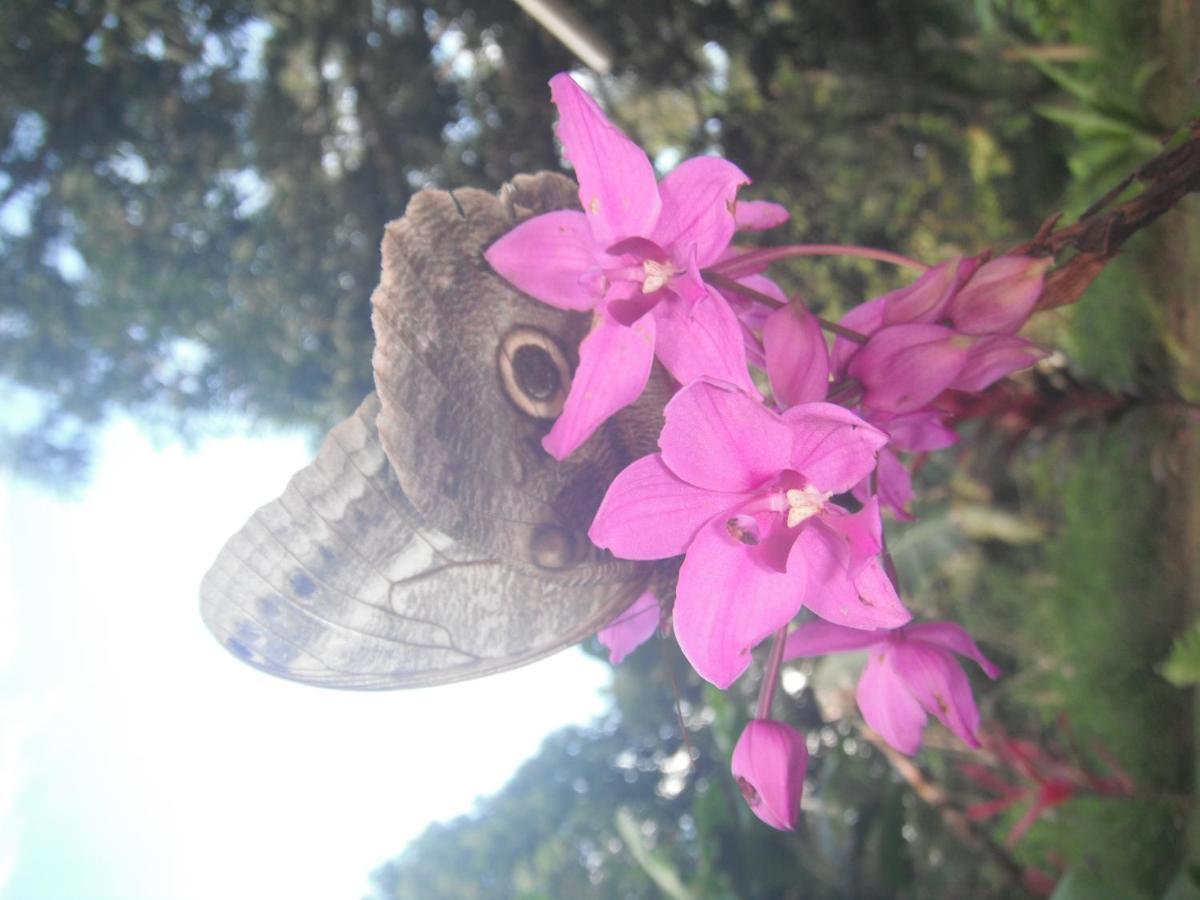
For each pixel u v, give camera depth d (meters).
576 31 0.56
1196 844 0.43
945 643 0.16
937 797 0.46
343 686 0.15
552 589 0.15
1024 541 0.56
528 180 0.15
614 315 0.14
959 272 0.14
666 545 0.14
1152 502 0.46
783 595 0.14
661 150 0.79
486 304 0.15
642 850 0.64
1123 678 0.48
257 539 0.15
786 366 0.13
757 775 0.14
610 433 0.16
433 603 0.15
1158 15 0.38
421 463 0.14
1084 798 0.48
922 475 0.57
